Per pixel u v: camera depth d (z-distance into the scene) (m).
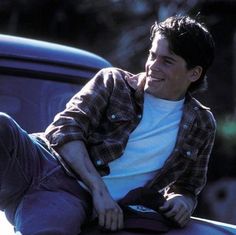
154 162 7.23
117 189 7.11
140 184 7.21
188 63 7.01
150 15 30.95
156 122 7.20
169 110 7.24
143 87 7.16
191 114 7.36
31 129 8.90
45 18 34.12
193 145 7.40
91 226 6.90
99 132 7.07
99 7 32.94
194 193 7.60
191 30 6.95
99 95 7.05
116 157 7.00
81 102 7.00
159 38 7.00
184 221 7.12
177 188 7.62
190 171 7.57
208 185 25.25
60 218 6.53
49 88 9.28
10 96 8.99
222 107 29.80
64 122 6.88
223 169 25.38
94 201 6.61
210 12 30.77
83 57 9.80
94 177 6.70
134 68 30.86
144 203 6.99
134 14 31.86
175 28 6.93
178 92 7.18
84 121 6.94
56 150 6.86
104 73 7.25
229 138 25.83
